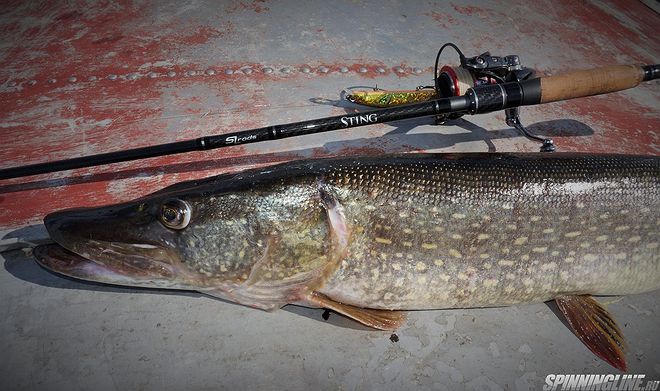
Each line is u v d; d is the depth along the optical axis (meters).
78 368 0.42
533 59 0.84
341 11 0.92
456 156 0.48
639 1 1.08
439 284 0.46
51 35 0.81
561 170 0.48
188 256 0.45
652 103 0.77
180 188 0.48
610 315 0.49
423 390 0.43
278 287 0.47
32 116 0.65
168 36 0.81
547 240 0.47
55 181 0.57
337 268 0.46
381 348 0.46
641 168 0.49
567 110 0.73
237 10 0.89
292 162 0.48
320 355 0.45
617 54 0.88
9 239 0.50
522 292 0.48
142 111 0.67
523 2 1.00
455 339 0.47
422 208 0.45
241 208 0.45
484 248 0.46
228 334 0.46
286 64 0.77
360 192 0.45
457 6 0.97
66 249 0.48
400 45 0.84
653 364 0.46
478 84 0.57
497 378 0.44
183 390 0.42
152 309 0.47
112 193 0.56
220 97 0.70
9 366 0.42
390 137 0.66
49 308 0.47
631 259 0.49
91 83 0.71
